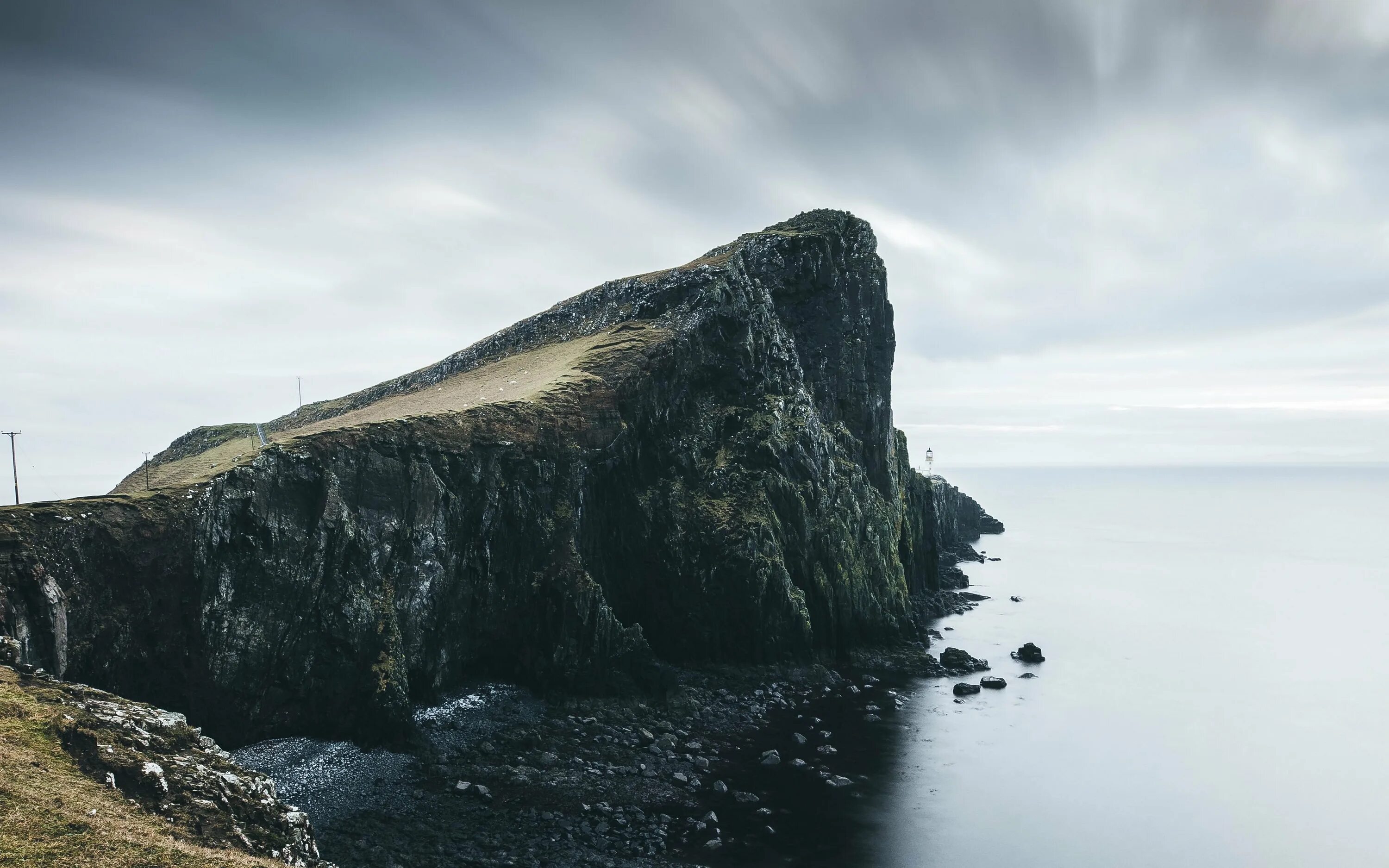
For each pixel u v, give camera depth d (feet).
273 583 233.14
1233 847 199.21
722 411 380.78
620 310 466.70
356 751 228.84
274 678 230.27
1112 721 286.05
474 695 275.18
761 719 281.54
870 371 482.28
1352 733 276.41
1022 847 196.13
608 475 335.67
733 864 181.78
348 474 258.37
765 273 448.65
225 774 132.77
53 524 202.28
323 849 179.22
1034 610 492.13
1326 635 424.87
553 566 297.74
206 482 234.17
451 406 355.97
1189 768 245.86
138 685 208.95
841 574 366.63
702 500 348.38
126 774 121.60
